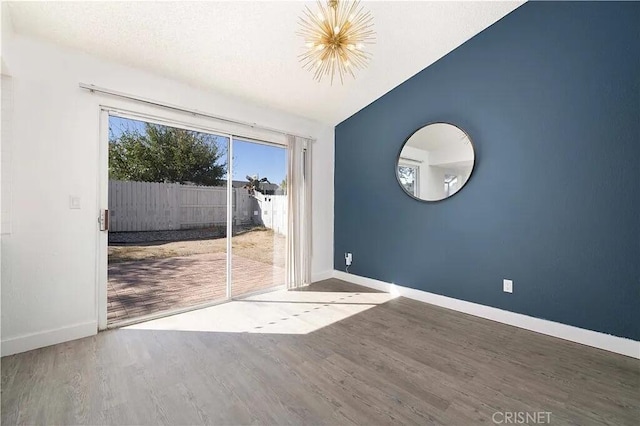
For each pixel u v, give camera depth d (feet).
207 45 8.12
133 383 5.74
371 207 12.66
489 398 5.41
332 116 13.21
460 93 9.75
